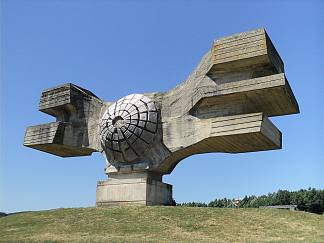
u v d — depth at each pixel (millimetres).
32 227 22234
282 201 73375
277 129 27391
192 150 27875
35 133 32531
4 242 18109
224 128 24844
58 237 19297
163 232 19484
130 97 29547
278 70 26375
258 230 19781
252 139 25328
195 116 26891
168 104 28578
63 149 33156
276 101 25500
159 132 28281
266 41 24375
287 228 20281
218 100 25812
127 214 23453
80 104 32625
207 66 26344
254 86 23891
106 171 29250
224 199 68438
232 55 25047
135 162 28625
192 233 19266
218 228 20109
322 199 69688
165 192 29797
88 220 22688
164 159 27734
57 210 26328
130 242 17109
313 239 17406
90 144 31500
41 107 33188
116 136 28172
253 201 80312
